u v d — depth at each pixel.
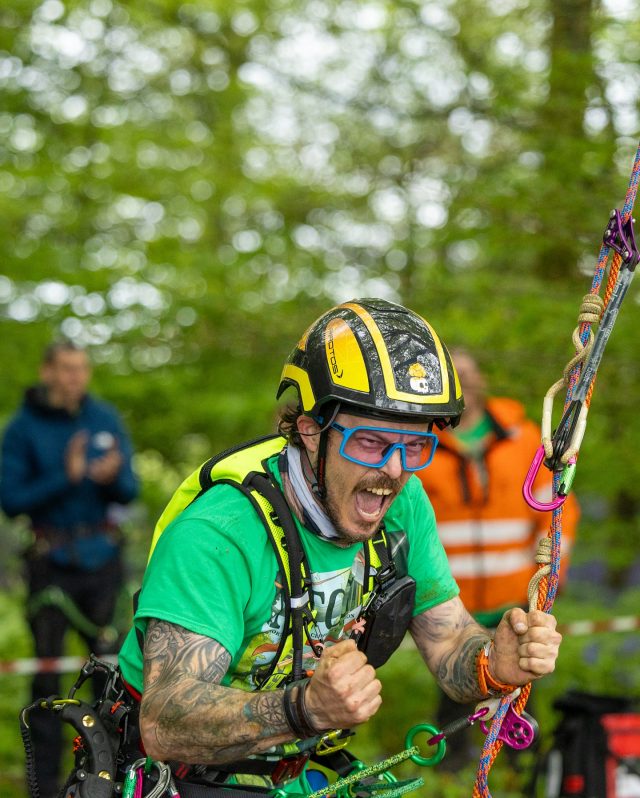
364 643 4.67
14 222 15.67
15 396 14.05
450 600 5.01
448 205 13.18
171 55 17.95
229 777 4.70
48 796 10.10
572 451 4.25
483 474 9.29
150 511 16.03
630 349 12.42
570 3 12.47
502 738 4.65
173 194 17.05
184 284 15.21
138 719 4.67
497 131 14.95
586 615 13.59
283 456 4.57
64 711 4.77
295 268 16.22
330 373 4.25
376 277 17.00
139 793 4.50
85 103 16.67
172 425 14.84
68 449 10.49
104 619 10.78
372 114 16.47
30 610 10.70
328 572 4.51
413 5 15.80
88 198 16.23
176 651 4.20
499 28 15.34
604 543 14.57
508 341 12.95
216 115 18.06
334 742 4.89
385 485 4.29
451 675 4.83
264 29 17.75
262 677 4.53
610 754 8.28
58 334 14.86
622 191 11.85
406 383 4.20
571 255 13.16
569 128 12.27
